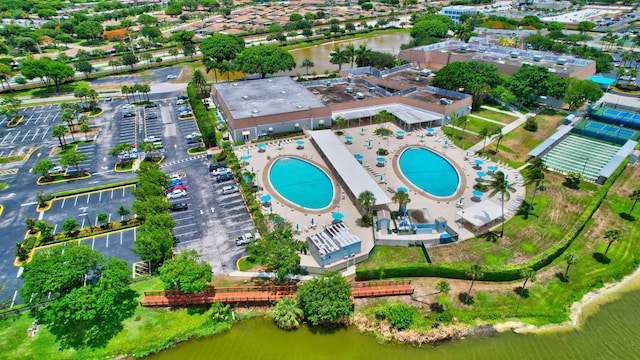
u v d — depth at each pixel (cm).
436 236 7994
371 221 8475
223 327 6488
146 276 7281
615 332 6359
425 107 13012
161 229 7481
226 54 19212
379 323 6475
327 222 8550
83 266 6281
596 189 9650
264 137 12219
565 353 6056
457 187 9806
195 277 6438
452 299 6838
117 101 16038
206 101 15688
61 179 10419
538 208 8944
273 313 6525
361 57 18112
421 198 9375
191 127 13500
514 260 7494
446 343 6222
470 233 8238
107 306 6003
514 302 6775
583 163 10819
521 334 6316
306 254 7731
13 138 12838
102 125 13788
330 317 6222
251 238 7988
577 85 13262
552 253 7481
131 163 11200
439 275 7262
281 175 10369
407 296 6956
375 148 11619
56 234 8294
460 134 12419
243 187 9675
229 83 15062
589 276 7294
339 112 13088
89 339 6175
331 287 6444
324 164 10856
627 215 8862
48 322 6406
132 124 13812
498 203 9050
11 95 16775
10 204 9350
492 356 6038
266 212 8869
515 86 14262
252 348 6216
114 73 19675
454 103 12862
